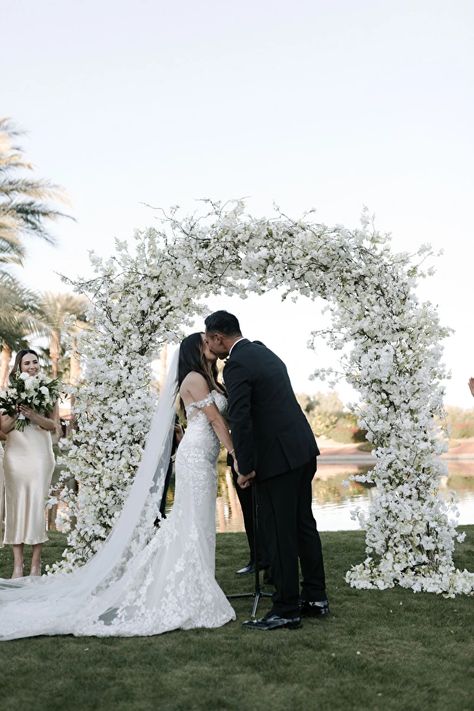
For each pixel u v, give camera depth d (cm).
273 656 318
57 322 2108
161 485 418
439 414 496
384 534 484
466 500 1268
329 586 470
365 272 485
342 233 479
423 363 484
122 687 282
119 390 499
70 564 489
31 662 313
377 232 489
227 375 367
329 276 493
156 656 319
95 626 361
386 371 470
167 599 373
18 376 521
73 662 313
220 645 335
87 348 505
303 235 478
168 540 386
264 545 414
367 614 396
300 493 387
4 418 508
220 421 402
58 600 399
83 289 501
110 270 497
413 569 483
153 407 500
